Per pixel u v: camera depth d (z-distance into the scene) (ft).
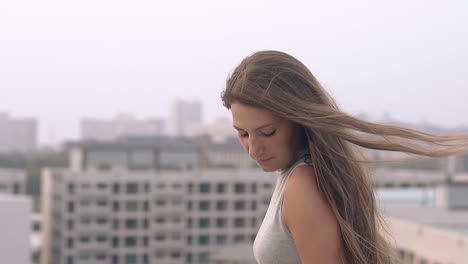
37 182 227.20
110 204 136.26
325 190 4.41
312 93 4.41
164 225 136.67
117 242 136.15
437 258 56.80
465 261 51.83
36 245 182.91
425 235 59.67
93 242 135.44
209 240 137.18
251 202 137.28
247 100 4.31
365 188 4.67
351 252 4.40
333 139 4.48
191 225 137.28
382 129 4.38
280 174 4.78
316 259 4.32
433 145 4.50
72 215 135.54
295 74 4.38
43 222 150.51
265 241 4.58
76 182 135.85
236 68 4.50
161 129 294.87
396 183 151.12
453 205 83.71
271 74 4.33
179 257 136.67
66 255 135.54
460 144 4.53
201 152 167.73
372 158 4.72
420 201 87.61
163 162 162.81
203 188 137.90
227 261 103.86
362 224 4.58
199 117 335.06
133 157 161.99
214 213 137.39
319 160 4.43
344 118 4.31
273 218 4.54
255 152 4.51
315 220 4.32
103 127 288.71
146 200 136.77
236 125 4.47
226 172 138.41
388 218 5.14
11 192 163.63
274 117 4.38
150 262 137.39
